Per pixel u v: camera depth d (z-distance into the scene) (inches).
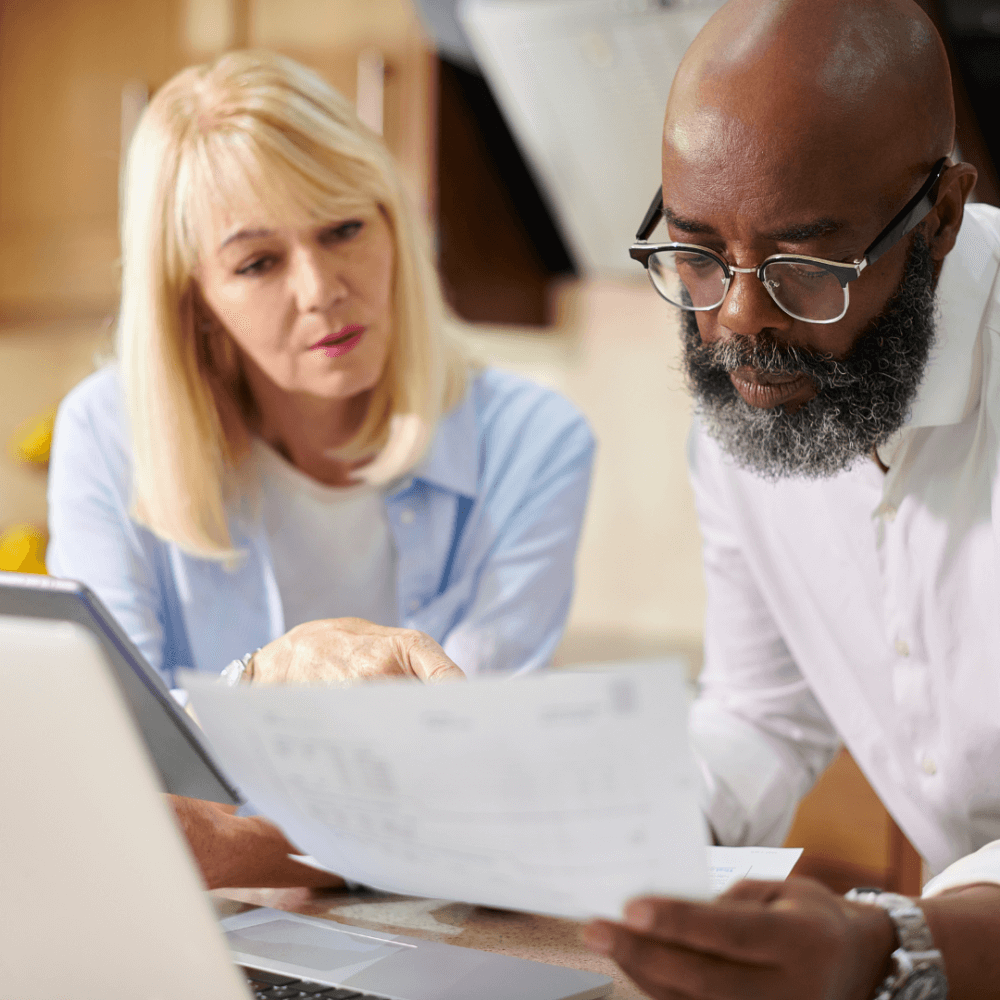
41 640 16.5
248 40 86.8
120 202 93.9
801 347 30.0
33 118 97.6
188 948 18.0
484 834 17.3
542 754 16.0
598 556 95.5
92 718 16.6
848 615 38.5
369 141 43.9
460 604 48.9
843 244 28.5
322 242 42.3
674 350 90.9
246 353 44.0
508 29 74.2
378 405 46.6
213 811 29.1
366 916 28.6
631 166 79.4
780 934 17.7
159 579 48.4
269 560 47.6
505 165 85.4
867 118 27.7
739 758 39.3
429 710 16.0
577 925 27.7
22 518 106.0
